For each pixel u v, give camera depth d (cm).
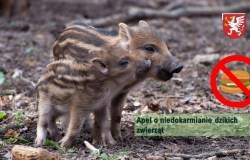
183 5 2505
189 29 2177
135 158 949
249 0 2669
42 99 1059
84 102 1011
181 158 938
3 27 2144
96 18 2323
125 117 1227
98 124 1064
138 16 2281
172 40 2016
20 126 1142
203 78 1554
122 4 2489
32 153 888
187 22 2242
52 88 1038
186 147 1037
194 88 1470
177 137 1103
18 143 1052
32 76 1579
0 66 1659
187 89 1460
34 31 2120
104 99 1023
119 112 1088
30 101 1343
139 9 2322
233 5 2578
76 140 1079
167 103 1295
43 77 1059
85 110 1021
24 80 1465
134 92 1435
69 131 1027
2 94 1403
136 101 1358
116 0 2523
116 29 2155
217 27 2209
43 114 1058
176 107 1307
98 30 1121
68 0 2497
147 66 1020
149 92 1427
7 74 1587
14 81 1502
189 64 1695
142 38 1082
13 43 1927
